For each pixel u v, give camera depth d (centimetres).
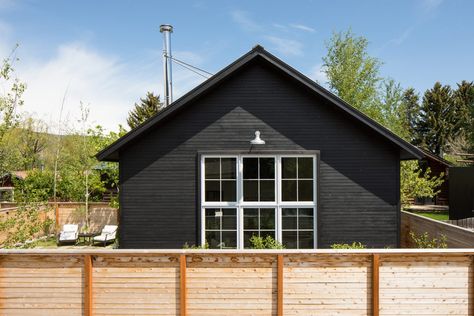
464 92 4419
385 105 2369
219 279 546
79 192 1766
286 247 853
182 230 859
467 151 2744
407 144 800
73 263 554
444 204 2689
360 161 859
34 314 553
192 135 867
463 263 545
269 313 545
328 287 545
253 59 865
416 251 537
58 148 2152
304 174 863
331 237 852
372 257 543
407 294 543
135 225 859
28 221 1141
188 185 862
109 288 552
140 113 3538
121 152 866
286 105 867
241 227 854
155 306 550
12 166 1100
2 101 988
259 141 838
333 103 825
